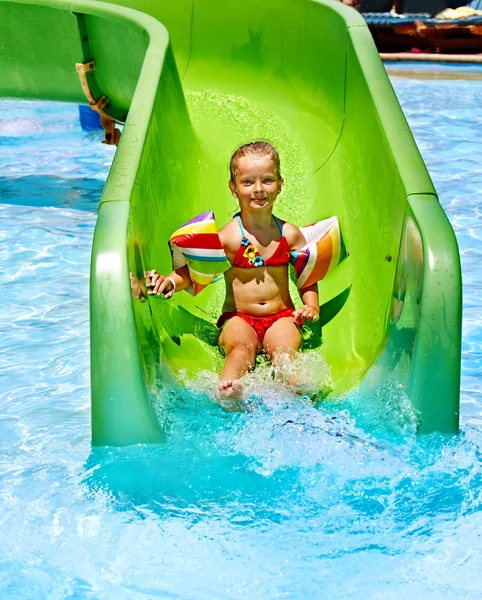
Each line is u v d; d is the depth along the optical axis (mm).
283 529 2404
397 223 3047
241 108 5277
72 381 3473
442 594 2150
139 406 2641
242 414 2875
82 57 5332
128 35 4988
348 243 3672
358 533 2387
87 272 4656
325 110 4785
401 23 12234
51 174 6695
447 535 2379
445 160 6766
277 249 3318
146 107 3672
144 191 3209
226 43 5574
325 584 2191
